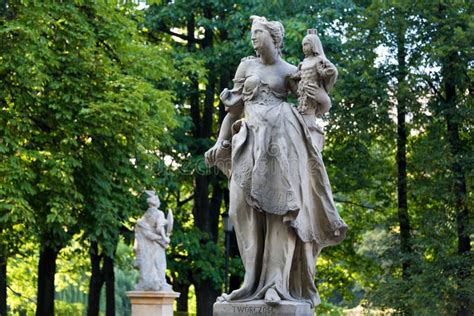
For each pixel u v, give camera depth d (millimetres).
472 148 29688
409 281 28188
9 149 23031
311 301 8812
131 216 26000
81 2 24656
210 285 30109
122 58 26250
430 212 29000
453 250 29562
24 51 23172
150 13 29703
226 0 28719
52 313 27000
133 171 25672
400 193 30516
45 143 24328
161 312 25641
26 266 37312
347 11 30094
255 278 8766
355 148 30234
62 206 23188
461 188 28812
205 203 31000
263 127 8781
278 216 8695
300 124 8859
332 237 8945
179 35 31188
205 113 31188
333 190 30781
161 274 25859
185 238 29219
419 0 29391
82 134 24188
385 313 29250
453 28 29188
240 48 28406
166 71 27000
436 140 29016
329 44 29094
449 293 27562
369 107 29297
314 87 8945
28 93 23844
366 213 33594
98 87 24875
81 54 24562
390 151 31719
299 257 8820
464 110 28812
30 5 23688
